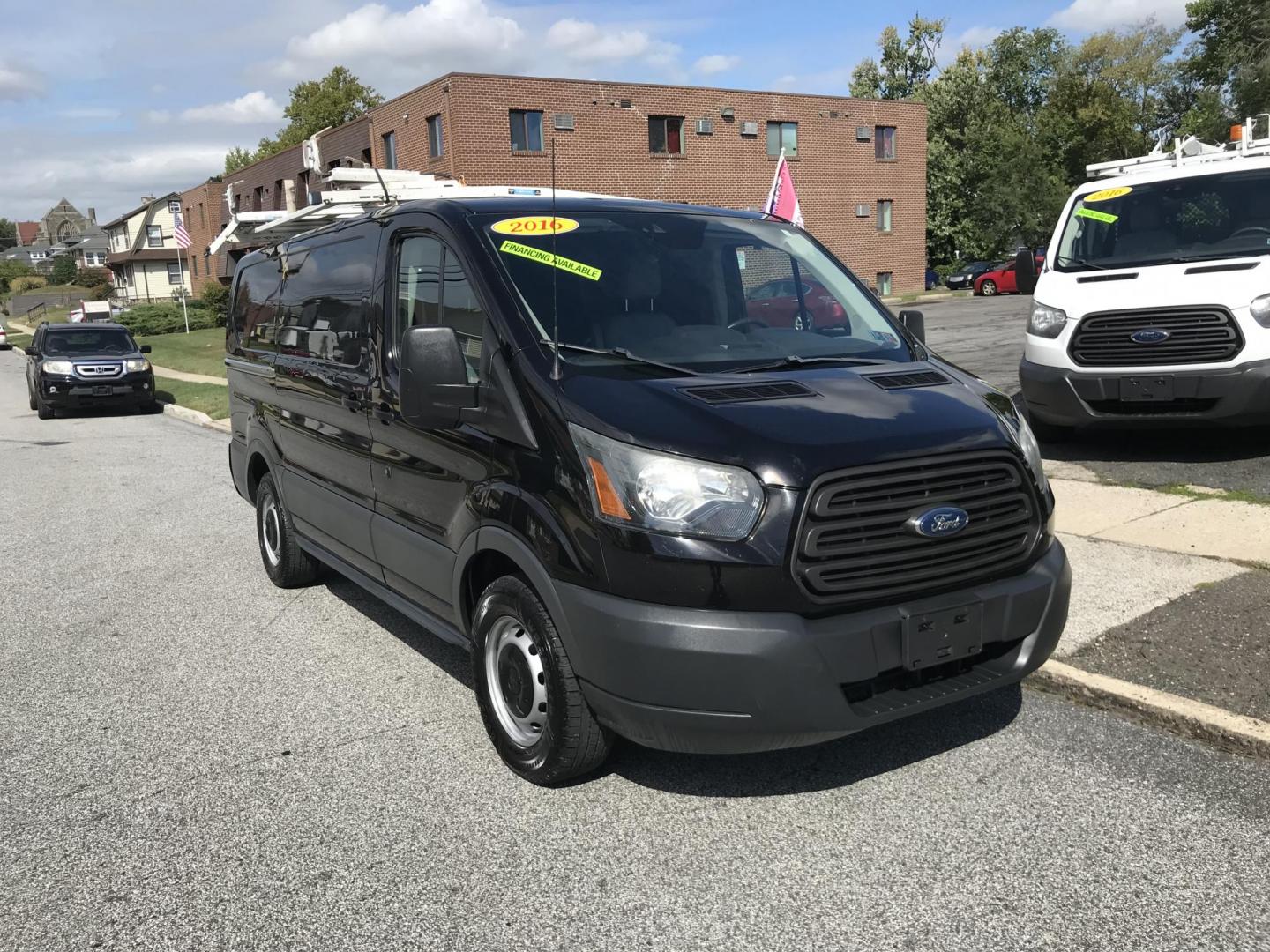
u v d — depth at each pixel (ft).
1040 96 224.53
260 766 13.60
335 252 18.06
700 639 10.40
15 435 54.24
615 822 11.82
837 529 10.63
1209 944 9.27
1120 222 28.84
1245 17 154.92
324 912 10.25
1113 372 26.17
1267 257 25.59
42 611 21.13
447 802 12.42
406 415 12.71
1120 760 12.77
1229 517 21.56
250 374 22.20
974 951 9.30
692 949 9.48
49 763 13.87
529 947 9.61
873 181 134.62
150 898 10.59
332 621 19.92
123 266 276.62
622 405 11.34
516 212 14.51
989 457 11.53
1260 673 14.20
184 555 25.66
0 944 9.84
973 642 11.43
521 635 12.67
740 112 120.88
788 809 11.96
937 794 12.13
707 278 14.47
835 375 12.65
